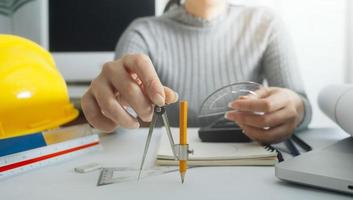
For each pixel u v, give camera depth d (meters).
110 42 1.13
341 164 0.31
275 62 0.85
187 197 0.27
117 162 0.39
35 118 0.41
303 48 1.40
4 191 0.30
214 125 0.47
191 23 0.90
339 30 1.39
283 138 0.45
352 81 1.39
